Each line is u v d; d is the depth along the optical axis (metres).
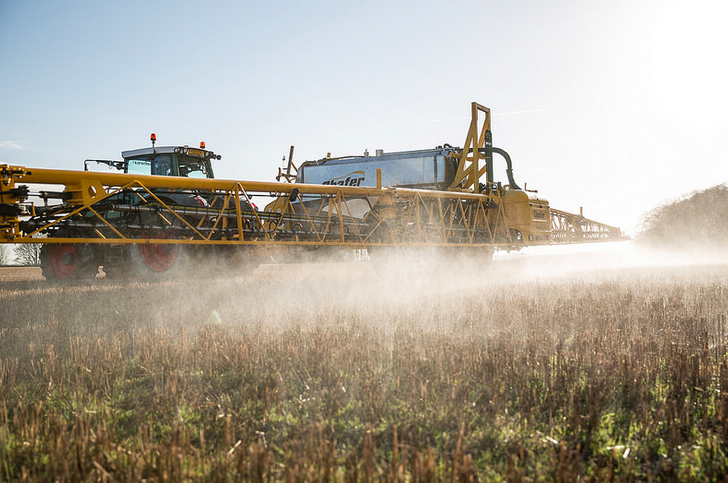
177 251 12.49
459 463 2.78
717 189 29.23
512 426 3.50
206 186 10.77
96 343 5.27
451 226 16.47
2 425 3.50
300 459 2.72
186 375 4.49
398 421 3.52
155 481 2.64
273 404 3.85
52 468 2.78
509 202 18.48
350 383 4.24
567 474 2.65
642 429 3.42
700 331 5.92
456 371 4.41
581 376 4.46
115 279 12.48
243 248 13.51
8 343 5.50
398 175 17.62
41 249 12.82
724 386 3.97
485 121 18.91
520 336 5.84
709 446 3.24
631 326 6.32
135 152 13.68
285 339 5.27
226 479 2.67
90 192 9.42
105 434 3.11
